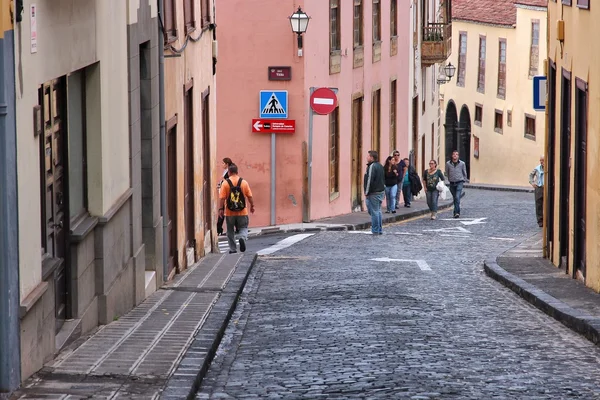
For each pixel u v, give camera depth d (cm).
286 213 3869
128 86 1688
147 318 1552
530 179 3650
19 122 1040
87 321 1399
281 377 1208
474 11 7581
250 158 3847
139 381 1112
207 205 2814
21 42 1047
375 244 3188
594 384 1149
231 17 3794
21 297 1052
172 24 2233
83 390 1060
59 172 1308
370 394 1098
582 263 2048
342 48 4225
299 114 3825
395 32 5091
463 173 4406
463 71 7831
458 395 1088
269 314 1723
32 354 1104
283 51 3791
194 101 2528
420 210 4619
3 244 993
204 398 1116
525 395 1089
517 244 2923
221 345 1441
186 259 2319
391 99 5100
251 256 2539
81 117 1453
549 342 1428
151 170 1927
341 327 1554
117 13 1598
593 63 1906
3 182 988
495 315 1695
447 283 2153
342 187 4306
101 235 1460
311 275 2298
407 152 5388
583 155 2053
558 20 2311
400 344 1402
